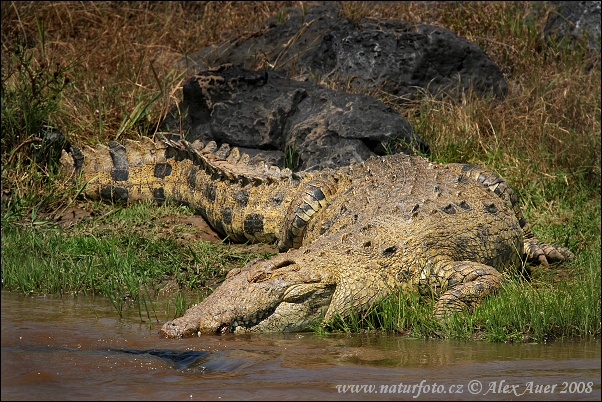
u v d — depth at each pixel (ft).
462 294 64.13
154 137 109.60
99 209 99.40
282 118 106.32
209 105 110.83
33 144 104.42
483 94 123.44
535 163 101.81
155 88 122.62
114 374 47.42
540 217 92.48
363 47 127.24
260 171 94.79
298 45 135.13
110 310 67.97
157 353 52.54
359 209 74.13
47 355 51.57
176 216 96.32
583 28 143.23
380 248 65.82
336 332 60.90
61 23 147.33
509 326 59.41
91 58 131.85
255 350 53.83
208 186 95.14
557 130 107.76
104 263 80.18
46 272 78.59
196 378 46.75
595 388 44.52
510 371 48.26
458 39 125.80
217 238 92.68
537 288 71.00
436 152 105.81
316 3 161.17
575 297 63.00
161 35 148.36
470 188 79.15
